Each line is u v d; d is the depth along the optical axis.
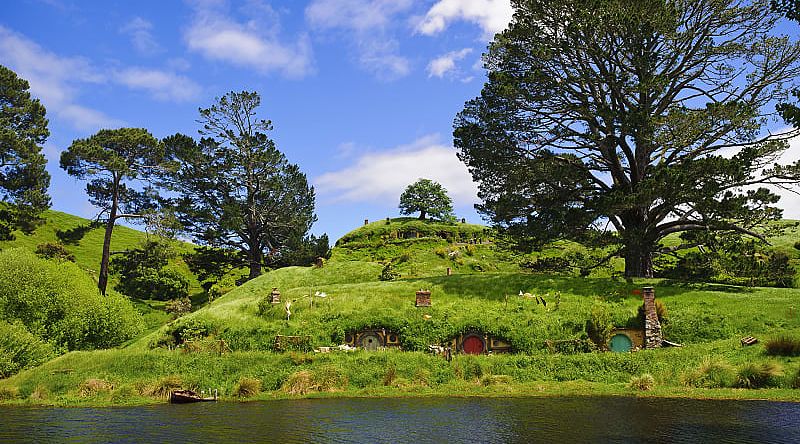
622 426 21.94
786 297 43.78
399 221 122.75
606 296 47.06
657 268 62.47
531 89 54.34
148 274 75.38
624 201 49.25
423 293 46.66
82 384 33.97
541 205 56.62
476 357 36.12
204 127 84.12
